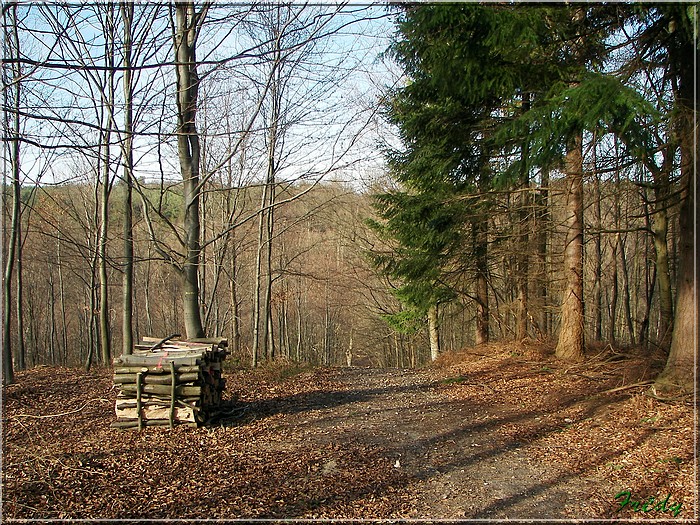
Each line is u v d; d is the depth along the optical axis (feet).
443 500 17.10
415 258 45.75
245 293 78.07
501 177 23.94
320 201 59.72
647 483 17.25
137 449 21.47
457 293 52.85
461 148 33.45
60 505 15.56
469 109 32.91
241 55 14.40
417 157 40.55
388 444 23.48
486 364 43.65
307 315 103.04
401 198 43.83
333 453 21.88
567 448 21.66
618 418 23.99
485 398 32.27
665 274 36.45
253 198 68.90
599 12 25.20
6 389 30.94
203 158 47.60
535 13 22.94
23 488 16.49
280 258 71.15
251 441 23.34
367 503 16.80
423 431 25.64
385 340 91.86
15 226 35.58
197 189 30.07
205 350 26.08
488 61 25.13
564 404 28.17
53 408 27.94
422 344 84.58
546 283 47.34
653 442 20.48
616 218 48.93
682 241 25.36
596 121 19.61
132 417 24.57
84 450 21.04
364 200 67.31
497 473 19.57
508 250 43.75
